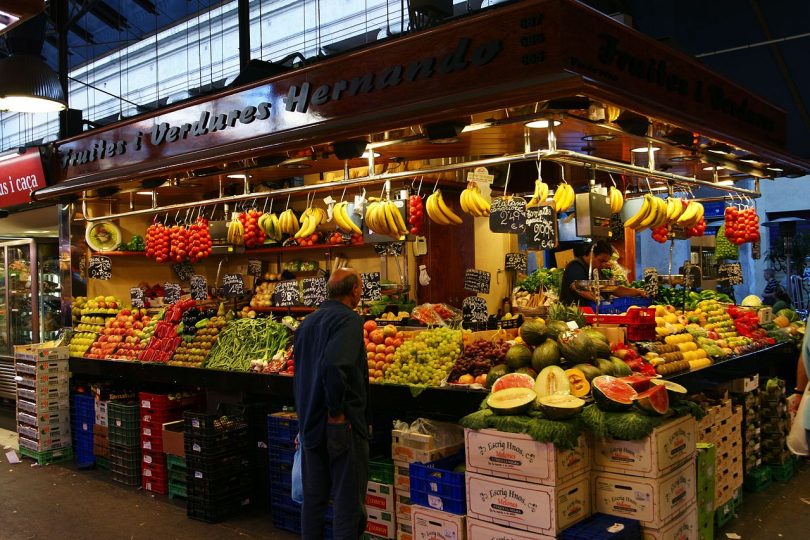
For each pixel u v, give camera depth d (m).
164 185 6.62
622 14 4.61
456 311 5.86
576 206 5.01
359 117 4.46
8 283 9.46
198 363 5.90
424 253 7.62
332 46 10.15
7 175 7.95
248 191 5.93
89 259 7.98
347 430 3.71
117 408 6.10
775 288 9.57
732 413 4.91
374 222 5.54
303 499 3.90
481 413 3.58
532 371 3.90
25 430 6.94
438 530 3.73
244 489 5.25
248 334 5.78
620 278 6.51
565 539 3.28
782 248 11.17
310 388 3.80
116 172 6.50
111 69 13.84
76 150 7.19
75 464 6.82
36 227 8.57
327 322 3.80
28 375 6.89
